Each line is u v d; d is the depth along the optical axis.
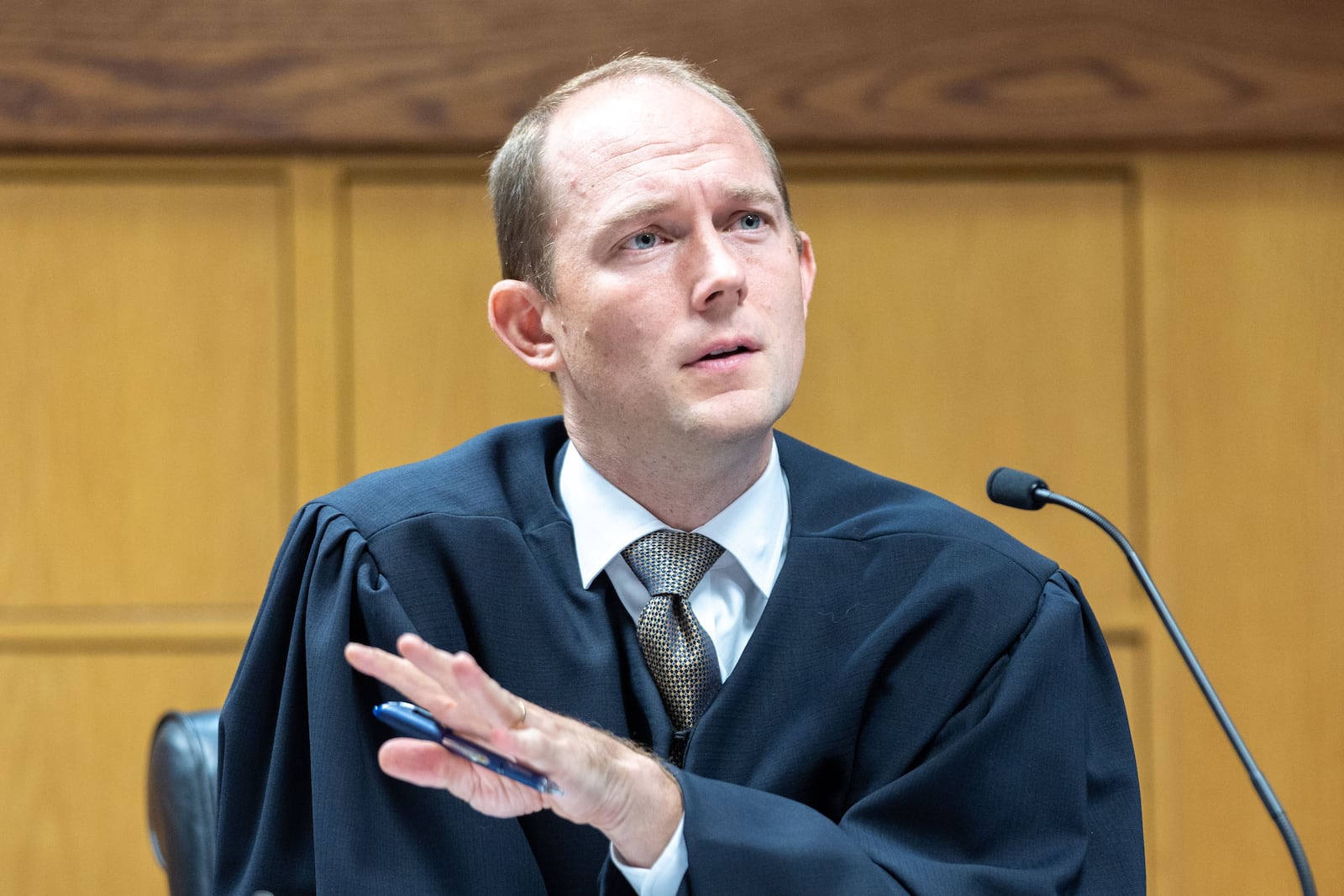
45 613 12.01
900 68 11.75
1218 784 12.03
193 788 6.04
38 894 11.85
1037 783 4.59
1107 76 11.80
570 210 4.79
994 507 12.24
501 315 5.20
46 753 11.93
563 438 5.76
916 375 12.25
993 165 12.16
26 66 11.59
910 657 4.84
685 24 11.71
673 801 4.13
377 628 4.77
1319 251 12.19
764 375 4.67
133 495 12.05
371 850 4.51
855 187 12.23
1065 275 12.24
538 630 4.92
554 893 4.71
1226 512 12.20
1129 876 4.77
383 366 12.11
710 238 4.66
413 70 11.73
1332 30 11.77
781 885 4.07
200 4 11.67
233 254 12.08
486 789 3.85
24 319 12.01
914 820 4.57
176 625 11.98
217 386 12.07
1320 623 12.14
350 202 12.09
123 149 11.83
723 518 5.08
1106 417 12.24
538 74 11.72
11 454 11.98
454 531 4.99
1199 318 12.23
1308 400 12.20
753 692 4.81
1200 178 12.20
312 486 12.05
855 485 5.45
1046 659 4.75
